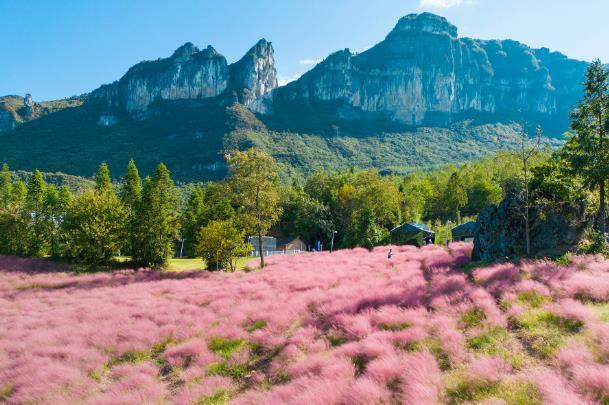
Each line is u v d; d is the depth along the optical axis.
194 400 10.91
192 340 15.87
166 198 68.75
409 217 96.00
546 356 9.64
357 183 101.75
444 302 14.62
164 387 12.53
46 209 63.31
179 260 65.06
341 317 14.91
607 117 24.44
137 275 44.22
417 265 28.34
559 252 23.06
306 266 35.47
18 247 58.84
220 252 43.94
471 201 110.25
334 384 9.09
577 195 25.16
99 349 16.69
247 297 23.56
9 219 58.56
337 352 11.61
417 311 14.00
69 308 25.75
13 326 21.53
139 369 14.00
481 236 27.47
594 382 7.44
